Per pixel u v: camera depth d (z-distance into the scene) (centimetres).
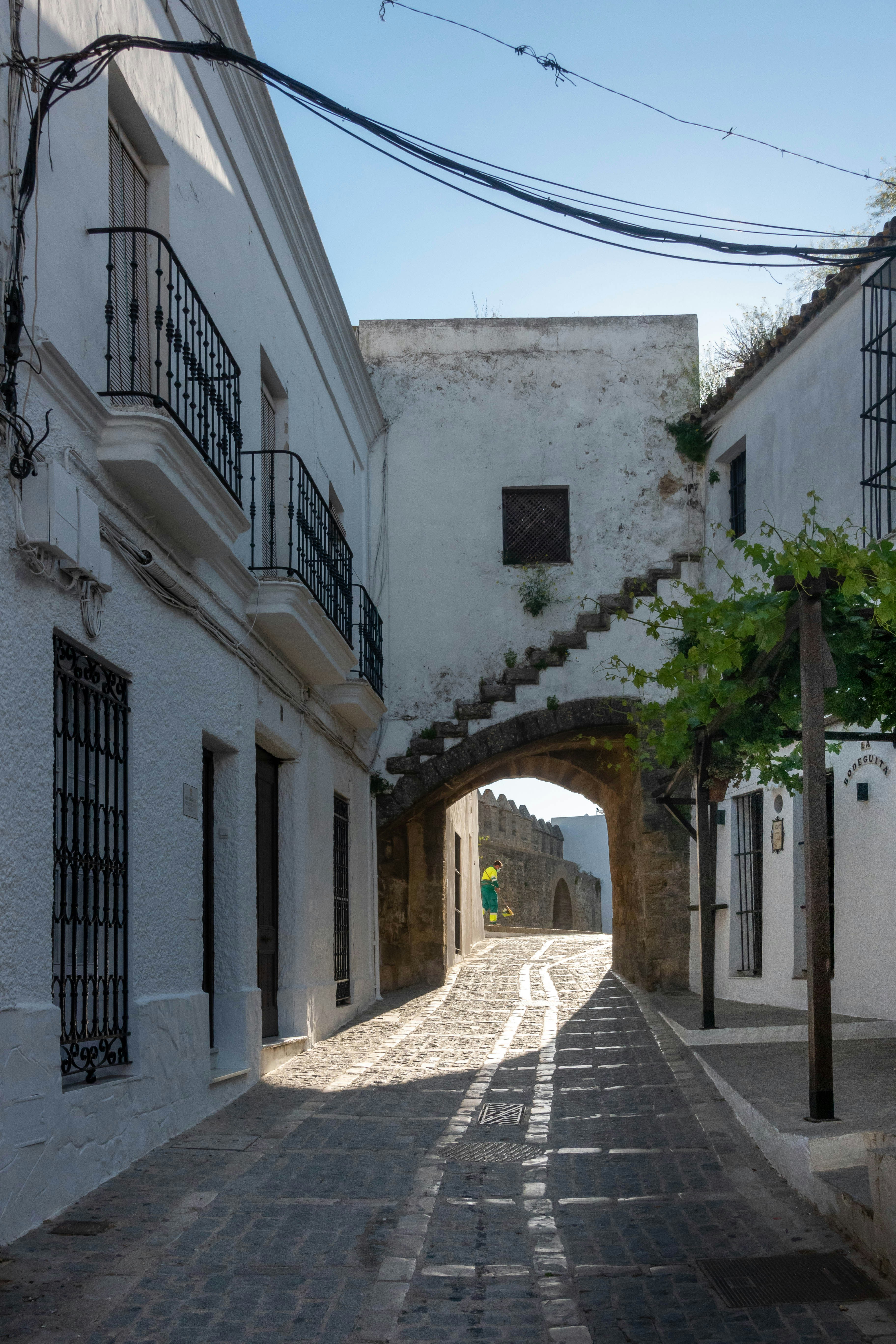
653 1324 388
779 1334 373
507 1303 411
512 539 1586
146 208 751
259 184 977
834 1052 834
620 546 1564
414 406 1606
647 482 1574
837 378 1116
